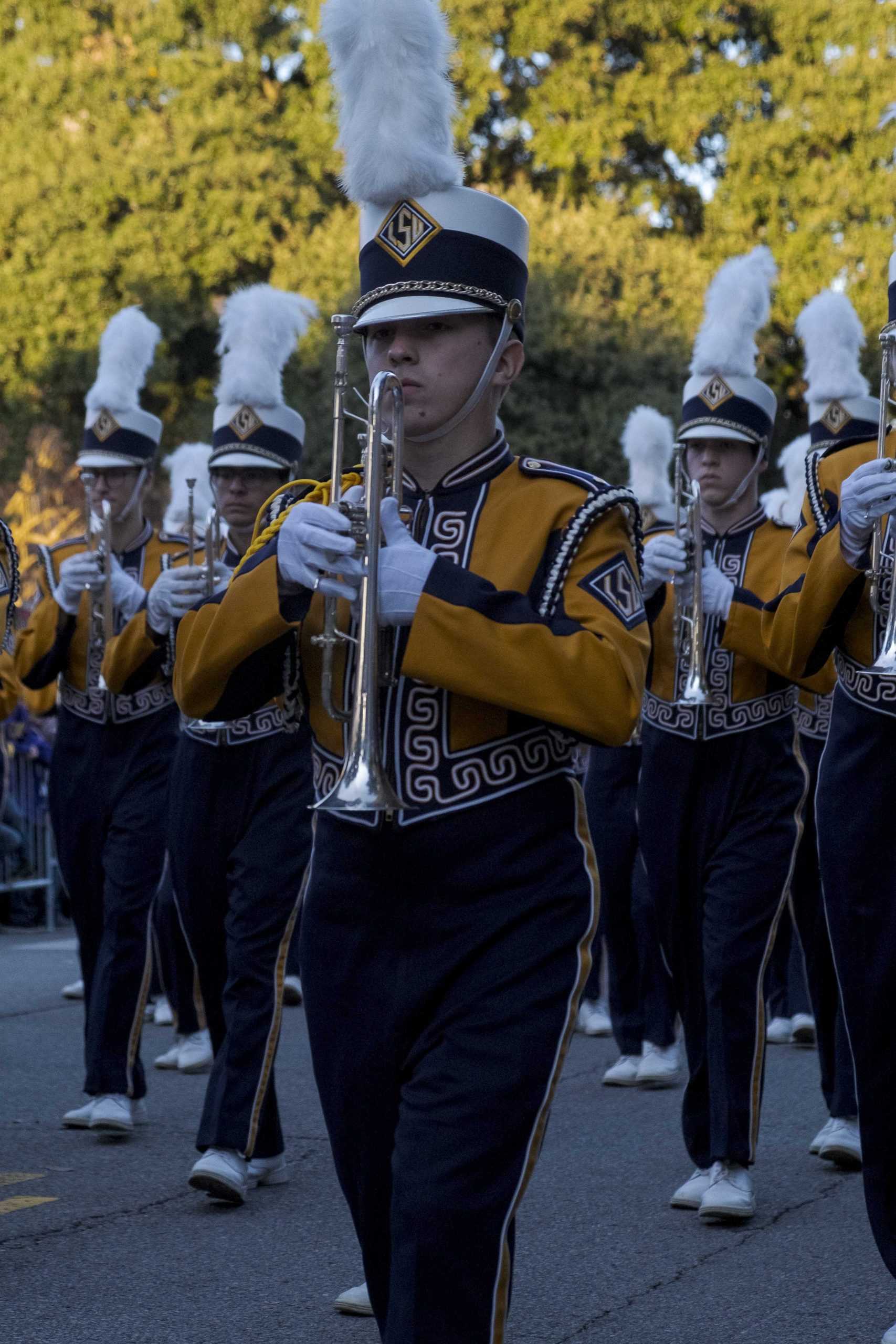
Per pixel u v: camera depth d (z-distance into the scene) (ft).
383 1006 10.05
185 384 95.50
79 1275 16.25
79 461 23.49
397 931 10.07
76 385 91.81
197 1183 18.39
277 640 10.51
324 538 9.76
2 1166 20.44
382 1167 10.19
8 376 92.53
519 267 10.62
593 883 10.16
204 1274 16.29
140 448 23.58
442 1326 9.23
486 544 10.33
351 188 10.61
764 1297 15.57
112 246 91.04
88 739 22.25
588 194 95.45
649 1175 20.08
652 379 85.15
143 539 24.11
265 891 18.72
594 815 26.32
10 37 97.45
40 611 22.45
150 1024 32.48
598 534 10.27
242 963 18.67
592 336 83.97
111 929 21.90
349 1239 17.42
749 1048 18.04
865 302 86.99
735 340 20.74
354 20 10.44
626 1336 14.56
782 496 35.58
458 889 9.94
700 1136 18.53
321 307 85.10
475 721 10.00
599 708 9.63
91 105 93.91
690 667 18.67
